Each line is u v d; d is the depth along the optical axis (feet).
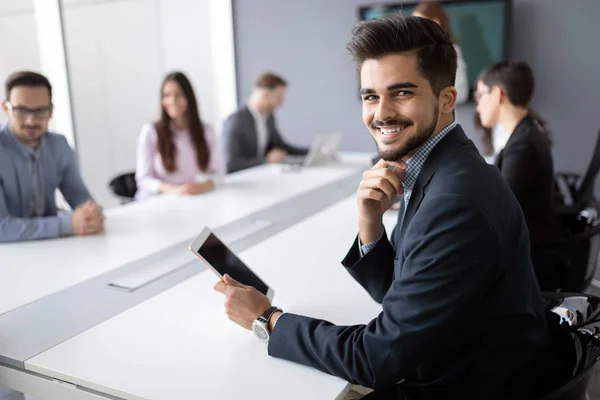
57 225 7.35
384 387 3.76
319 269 6.08
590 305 4.71
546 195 7.81
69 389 4.05
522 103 7.98
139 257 6.61
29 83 7.48
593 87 14.19
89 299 5.40
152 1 18.35
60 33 15.06
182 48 18.66
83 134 18.84
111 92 18.84
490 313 3.89
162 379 3.92
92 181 19.10
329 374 3.97
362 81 3.93
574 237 7.17
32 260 6.54
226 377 3.94
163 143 10.80
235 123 14.17
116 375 3.98
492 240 3.64
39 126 7.72
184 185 9.96
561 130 14.79
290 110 18.15
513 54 14.99
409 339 3.62
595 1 13.75
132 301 5.34
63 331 4.71
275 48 17.89
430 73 3.78
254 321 4.48
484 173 3.85
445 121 4.08
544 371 4.33
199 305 5.22
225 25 18.44
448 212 3.63
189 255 6.66
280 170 12.08
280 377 3.95
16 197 8.04
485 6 14.83
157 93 18.83
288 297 5.33
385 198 4.80
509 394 4.06
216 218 8.28
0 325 4.84
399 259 4.16
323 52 17.19
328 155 12.88
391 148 3.95
